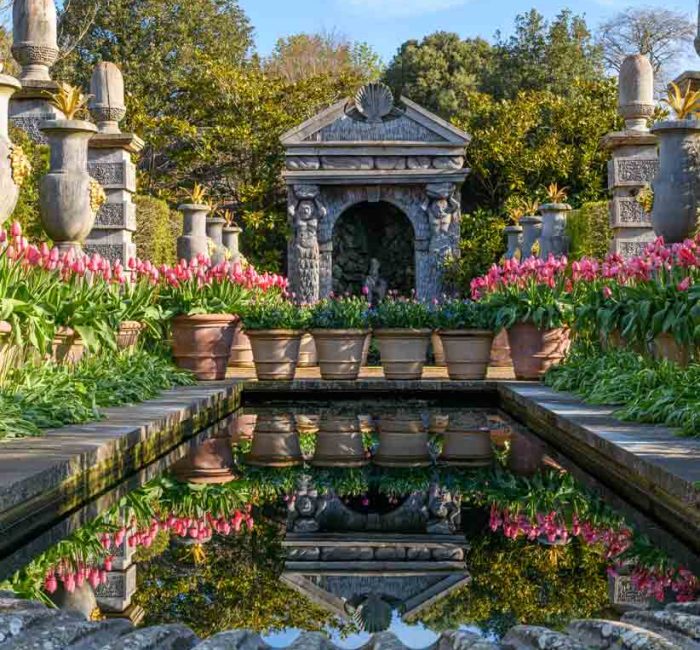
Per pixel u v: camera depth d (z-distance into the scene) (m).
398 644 2.34
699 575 3.28
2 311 5.38
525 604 2.98
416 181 16.69
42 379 5.88
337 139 16.80
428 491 5.01
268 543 3.91
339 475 5.52
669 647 1.99
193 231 14.88
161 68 25.11
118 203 11.53
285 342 9.62
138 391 7.18
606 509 4.49
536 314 8.90
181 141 21.62
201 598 3.09
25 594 3.08
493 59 29.19
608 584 3.20
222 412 8.30
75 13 25.16
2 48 18.84
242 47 28.56
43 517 4.00
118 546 3.79
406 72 29.55
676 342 6.16
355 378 9.66
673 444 4.51
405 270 18.61
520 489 5.02
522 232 16.62
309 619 2.87
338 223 18.53
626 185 11.23
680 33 31.69
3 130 7.14
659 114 19.59
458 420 8.14
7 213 7.14
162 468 5.71
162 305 9.43
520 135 20.27
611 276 7.79
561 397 7.30
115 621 2.46
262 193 20.09
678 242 8.07
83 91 25.05
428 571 3.45
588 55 29.17
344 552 3.76
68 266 7.19
